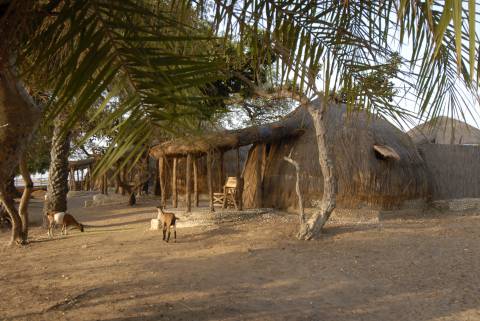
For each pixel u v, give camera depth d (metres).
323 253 9.01
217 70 1.81
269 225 12.34
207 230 12.03
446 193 16.56
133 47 1.68
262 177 16.22
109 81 1.70
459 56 1.09
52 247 11.04
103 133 2.19
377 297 6.12
